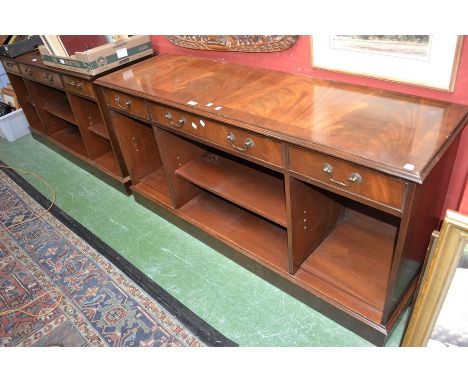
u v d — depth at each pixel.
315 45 1.65
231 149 1.60
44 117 3.13
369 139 1.26
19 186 2.84
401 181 1.14
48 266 2.15
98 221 2.42
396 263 1.32
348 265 1.73
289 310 1.77
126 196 2.62
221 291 1.89
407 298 1.61
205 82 1.82
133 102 1.94
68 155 3.04
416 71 1.43
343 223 1.93
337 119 1.39
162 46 2.35
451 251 1.22
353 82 1.63
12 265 2.19
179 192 2.17
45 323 1.85
